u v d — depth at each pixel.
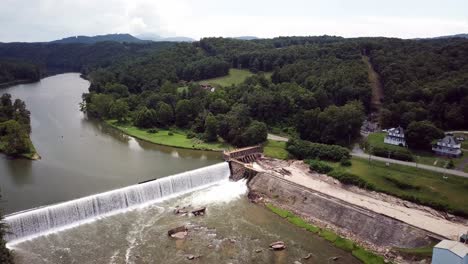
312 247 90.44
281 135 174.88
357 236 95.31
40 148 158.38
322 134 158.75
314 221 103.19
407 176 116.00
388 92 192.88
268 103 185.38
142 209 108.12
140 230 96.19
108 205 104.56
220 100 199.12
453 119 159.62
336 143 155.00
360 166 127.75
